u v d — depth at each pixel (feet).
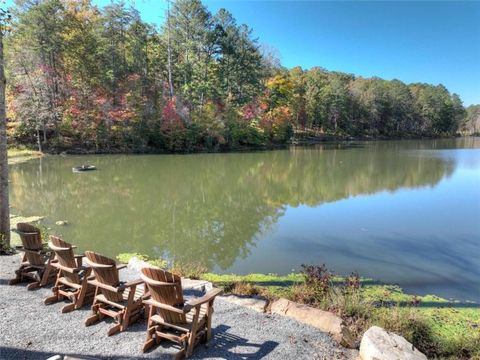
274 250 30.09
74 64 103.91
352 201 50.75
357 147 161.27
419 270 25.89
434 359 13.67
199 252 29.68
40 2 95.30
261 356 12.41
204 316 13.05
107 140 105.50
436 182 66.85
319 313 15.28
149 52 127.85
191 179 68.03
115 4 111.75
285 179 70.23
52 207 44.42
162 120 113.29
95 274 14.10
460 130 344.69
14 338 12.89
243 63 146.41
